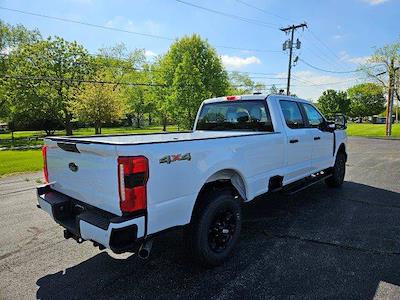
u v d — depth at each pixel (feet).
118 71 159.63
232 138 11.76
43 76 110.01
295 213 16.84
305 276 10.29
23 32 125.39
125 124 205.16
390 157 41.22
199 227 10.46
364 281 9.93
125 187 8.30
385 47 104.22
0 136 127.13
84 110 102.12
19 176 30.66
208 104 18.35
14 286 10.03
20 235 14.42
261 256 11.77
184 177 9.63
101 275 10.68
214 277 10.37
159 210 8.96
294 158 16.12
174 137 14.07
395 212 16.83
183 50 126.41
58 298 9.34
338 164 22.33
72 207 10.61
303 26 102.42
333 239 13.25
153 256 12.07
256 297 9.16
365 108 289.12
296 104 17.35
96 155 9.04
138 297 9.31
